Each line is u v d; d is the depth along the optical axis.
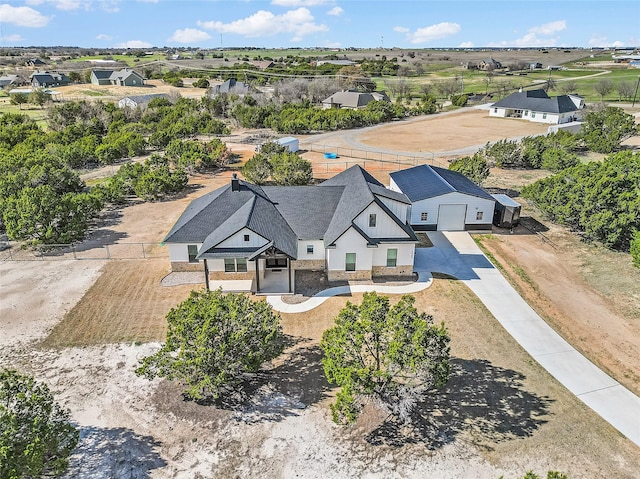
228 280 26.64
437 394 17.62
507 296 24.92
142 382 18.45
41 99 103.75
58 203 31.48
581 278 27.02
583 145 62.28
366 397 17.16
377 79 154.62
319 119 78.94
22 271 27.70
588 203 30.62
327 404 17.22
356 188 28.28
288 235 26.30
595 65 194.00
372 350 17.58
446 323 22.33
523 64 197.00
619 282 26.20
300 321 22.61
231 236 24.55
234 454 15.10
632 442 15.52
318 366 19.33
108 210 38.50
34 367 19.33
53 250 30.52
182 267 27.53
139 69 185.50
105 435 15.84
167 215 37.12
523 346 20.67
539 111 83.00
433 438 15.64
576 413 16.75
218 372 16.52
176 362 16.12
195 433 15.94
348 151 61.72
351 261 26.00
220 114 92.00
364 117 83.31
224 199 28.64
